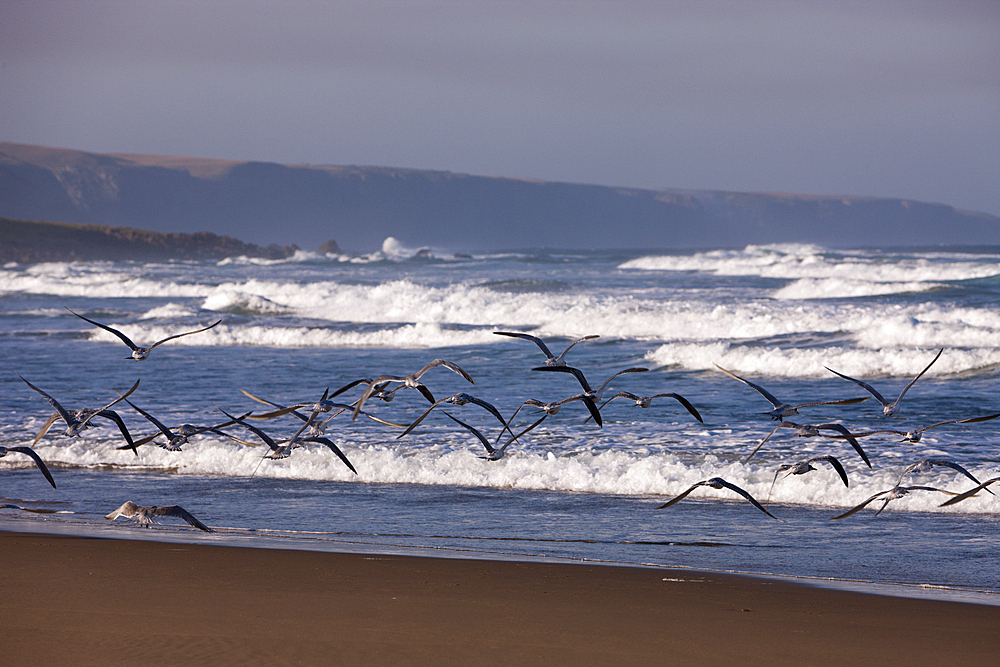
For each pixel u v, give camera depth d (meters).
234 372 66.44
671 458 38.81
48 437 45.50
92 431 46.44
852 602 22.09
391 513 33.34
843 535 29.58
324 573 24.31
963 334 66.06
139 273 195.00
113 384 60.97
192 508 34.19
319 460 40.72
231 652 17.58
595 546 28.67
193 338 86.50
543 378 61.88
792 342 70.75
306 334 85.25
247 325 92.62
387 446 42.94
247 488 37.41
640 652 18.14
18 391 58.22
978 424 43.56
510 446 42.19
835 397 52.06
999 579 24.69
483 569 25.11
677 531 30.45
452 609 20.98
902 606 21.78
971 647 18.70
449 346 80.50
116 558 25.62
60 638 18.25
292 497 35.91
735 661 17.72
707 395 53.84
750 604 21.81
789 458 38.53
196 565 24.98
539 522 31.83
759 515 32.47
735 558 27.08
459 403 20.44
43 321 106.50
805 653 18.23
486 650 18.06
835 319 77.19
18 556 25.67
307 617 20.06
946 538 29.02
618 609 21.19
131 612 20.19
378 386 20.91
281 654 17.53
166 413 50.53
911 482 34.50
